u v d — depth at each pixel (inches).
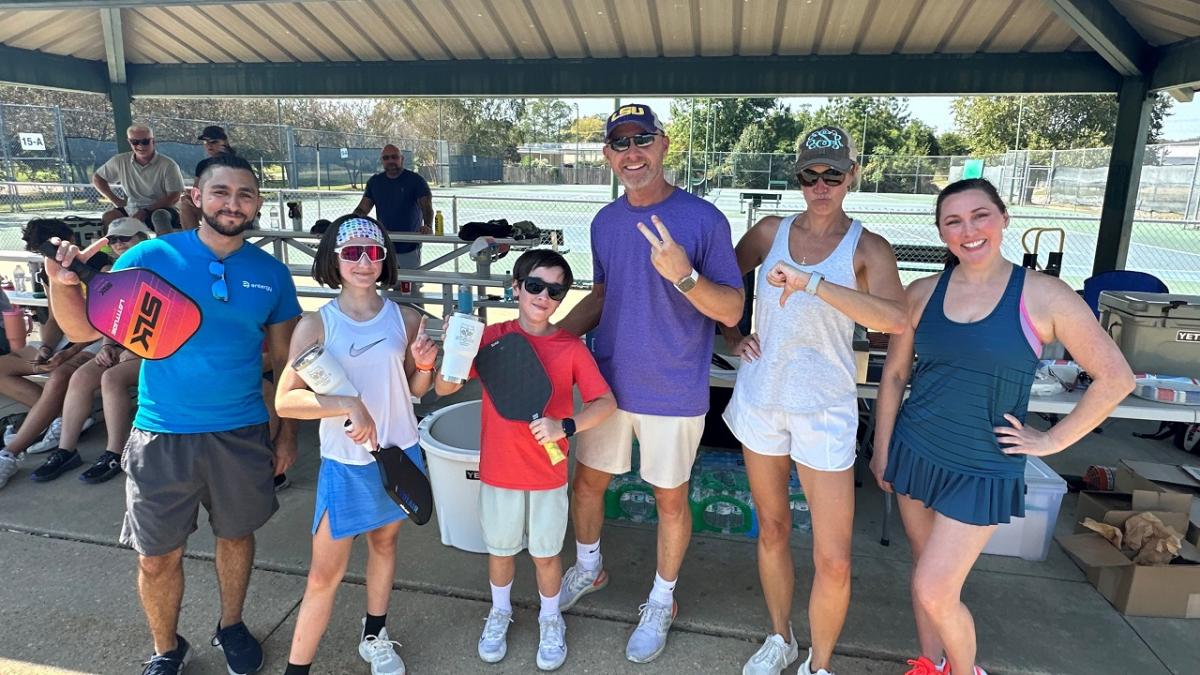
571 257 453.7
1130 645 101.1
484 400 94.1
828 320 82.0
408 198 273.3
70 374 154.9
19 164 686.5
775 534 90.7
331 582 85.1
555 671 94.7
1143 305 123.7
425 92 279.3
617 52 260.1
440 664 95.9
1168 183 761.6
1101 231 230.8
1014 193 992.9
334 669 94.2
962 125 1562.5
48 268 78.9
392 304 88.3
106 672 93.0
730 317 85.9
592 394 92.1
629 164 86.4
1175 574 106.2
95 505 137.0
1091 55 229.9
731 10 218.7
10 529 128.0
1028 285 74.8
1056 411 114.7
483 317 229.8
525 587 113.5
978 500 75.9
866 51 246.4
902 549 127.3
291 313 91.8
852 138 82.9
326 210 649.6
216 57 279.4
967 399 76.1
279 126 765.3
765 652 93.6
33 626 101.6
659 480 93.7
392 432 86.0
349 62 279.9
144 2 155.9
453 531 123.8
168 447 83.7
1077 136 1376.7
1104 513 118.2
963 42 231.3
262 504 90.3
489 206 724.7
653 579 116.7
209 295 83.0
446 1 220.4
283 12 231.8
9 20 233.8
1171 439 177.6
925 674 87.2
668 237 77.9
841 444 82.7
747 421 88.0
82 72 279.1
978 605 110.5
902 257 255.9
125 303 80.0
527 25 236.5
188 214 234.2
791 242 86.7
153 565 85.7
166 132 828.6
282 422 94.5
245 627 95.7
